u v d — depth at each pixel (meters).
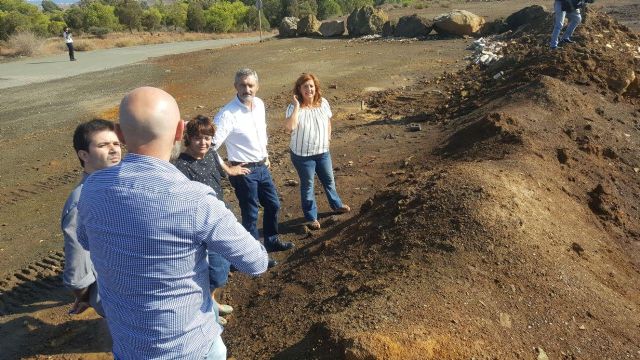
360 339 3.00
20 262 6.25
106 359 4.32
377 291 3.76
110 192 2.06
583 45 10.19
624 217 5.97
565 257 4.38
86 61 26.20
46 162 10.25
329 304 4.01
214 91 15.86
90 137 3.48
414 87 13.69
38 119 13.96
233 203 7.17
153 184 2.05
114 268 2.10
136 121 2.04
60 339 4.58
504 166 5.77
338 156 8.54
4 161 10.48
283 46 25.09
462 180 5.04
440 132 8.89
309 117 5.61
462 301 3.59
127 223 2.04
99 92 17.08
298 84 5.53
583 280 4.16
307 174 5.77
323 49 22.66
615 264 4.89
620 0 28.11
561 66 9.46
